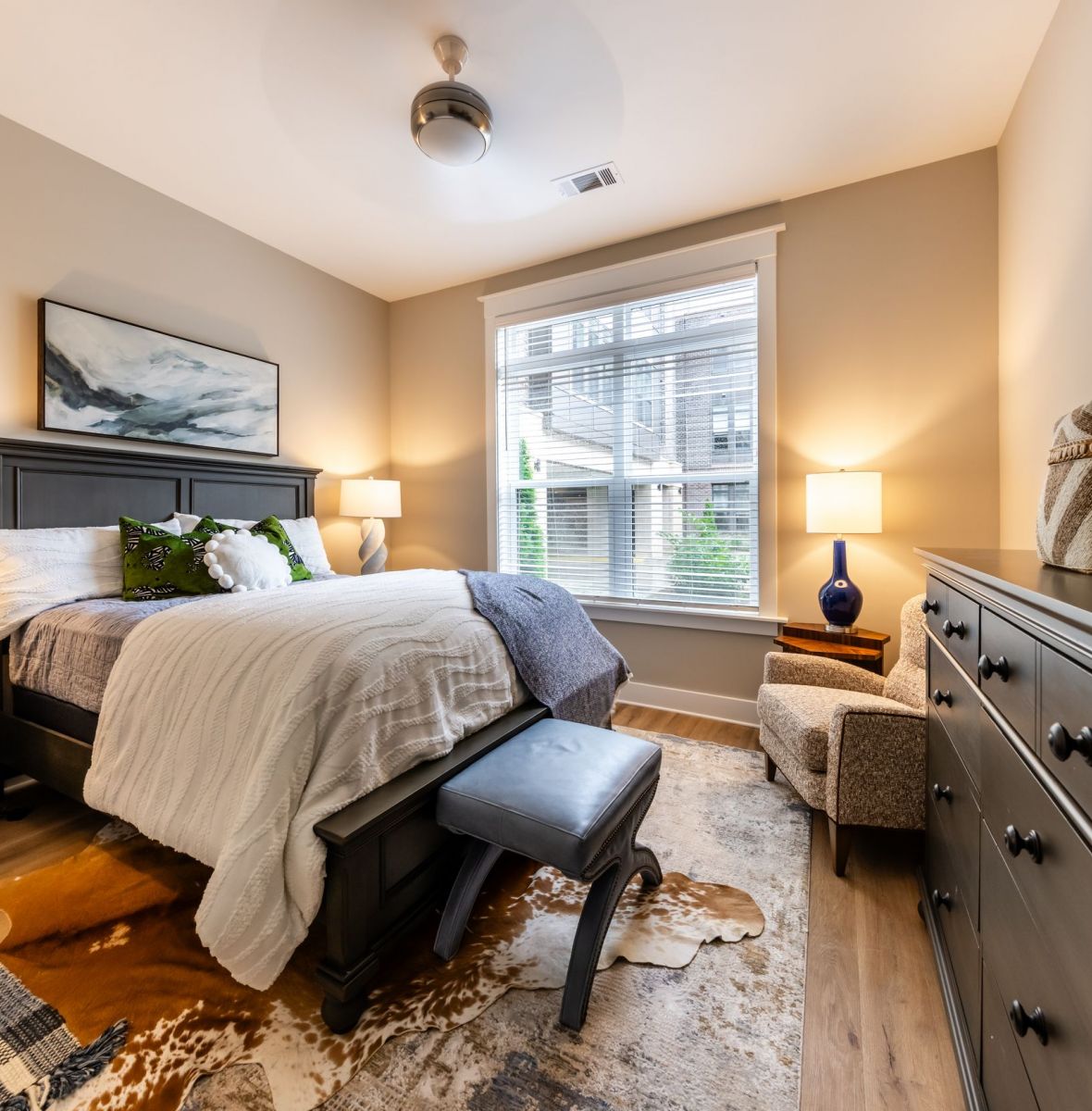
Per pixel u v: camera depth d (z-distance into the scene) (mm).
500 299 3584
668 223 2971
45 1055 1088
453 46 1812
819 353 2713
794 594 2818
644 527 3215
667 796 2139
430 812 1367
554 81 1991
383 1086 1037
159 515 2680
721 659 3012
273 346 3244
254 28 1771
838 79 1998
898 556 2580
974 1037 966
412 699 1409
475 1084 1042
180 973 1290
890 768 1586
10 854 1764
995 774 898
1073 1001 603
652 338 3154
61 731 1802
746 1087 1038
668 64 1926
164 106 2121
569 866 1123
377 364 3953
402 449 4023
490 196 2723
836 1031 1152
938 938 1270
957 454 2459
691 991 1257
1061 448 1044
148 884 1611
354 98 2074
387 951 1271
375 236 3115
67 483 2346
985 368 2398
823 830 1902
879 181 2570
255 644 1373
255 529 2688
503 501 3662
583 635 2264
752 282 2887
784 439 2811
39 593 1985
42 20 1740
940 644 1327
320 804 1160
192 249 2828
